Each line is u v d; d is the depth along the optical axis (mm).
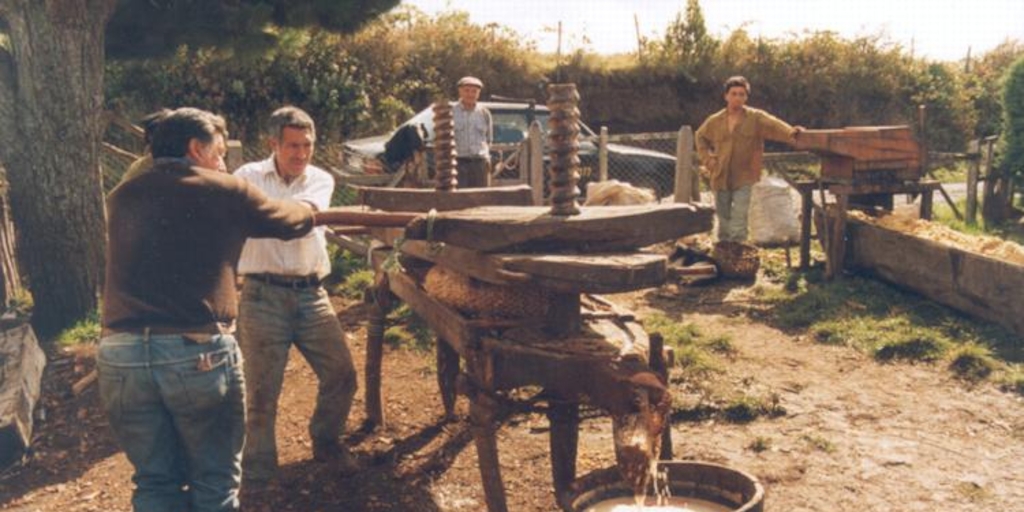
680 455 4562
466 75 18484
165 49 9617
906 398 5309
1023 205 11703
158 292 2855
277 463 4320
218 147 3109
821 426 4914
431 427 4953
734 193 8336
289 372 5930
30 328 6059
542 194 9820
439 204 4367
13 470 4523
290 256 3951
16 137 6816
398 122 16734
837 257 7996
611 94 19922
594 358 3049
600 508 3145
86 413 5262
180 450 3092
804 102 21719
